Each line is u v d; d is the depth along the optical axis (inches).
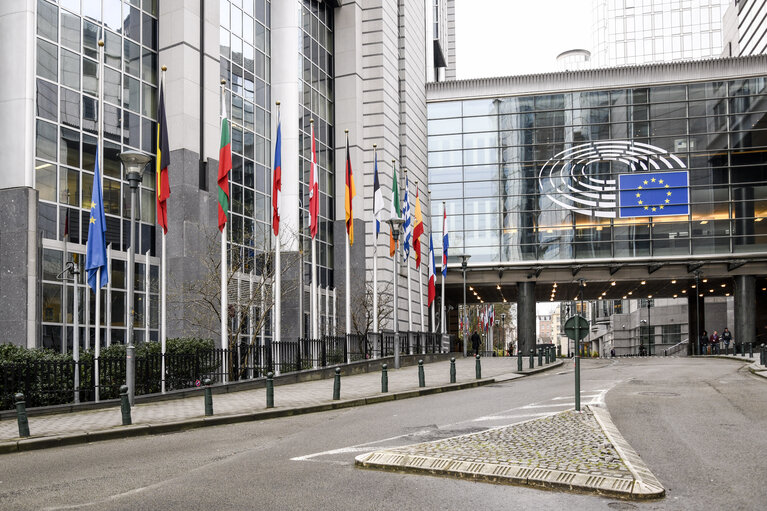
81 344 1026.1
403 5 2097.7
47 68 1021.8
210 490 336.2
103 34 1129.4
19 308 943.0
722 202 2190.0
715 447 434.6
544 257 2261.3
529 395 812.6
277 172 1054.4
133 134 1176.2
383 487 336.2
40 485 360.2
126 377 759.7
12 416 641.6
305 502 308.3
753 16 3639.3
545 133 2313.0
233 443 500.7
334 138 1814.7
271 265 1323.8
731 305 3531.0
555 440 438.6
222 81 960.9
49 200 1007.0
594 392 817.5
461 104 2378.2
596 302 5989.2
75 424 597.3
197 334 1143.6
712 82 2226.9
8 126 979.9
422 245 2224.4
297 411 695.7
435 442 442.0
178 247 1179.9
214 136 1278.3
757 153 2186.3
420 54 2329.0
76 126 1066.1
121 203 1133.7
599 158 2269.9
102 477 378.0
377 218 1344.7
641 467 361.4
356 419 624.1
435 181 2362.2
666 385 890.1
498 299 3078.2
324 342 1113.4
